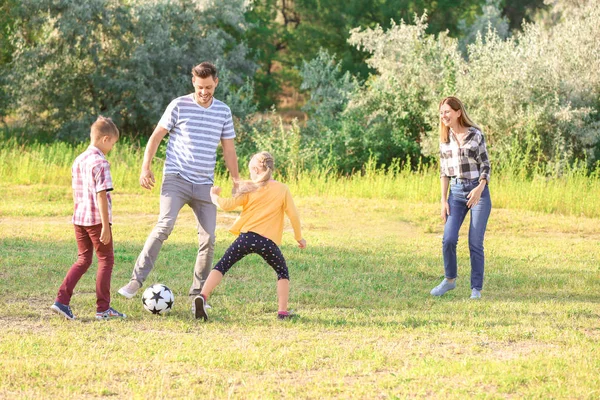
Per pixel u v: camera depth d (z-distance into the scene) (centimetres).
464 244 1609
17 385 641
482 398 622
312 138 3183
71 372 675
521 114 2725
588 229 1827
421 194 2259
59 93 3584
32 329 844
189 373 688
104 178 870
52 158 2708
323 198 2214
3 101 3612
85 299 989
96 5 3481
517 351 782
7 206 1912
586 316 959
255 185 919
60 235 1540
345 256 1413
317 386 652
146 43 3600
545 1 3272
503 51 2903
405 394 632
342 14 5062
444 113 1075
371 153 2994
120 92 3656
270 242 912
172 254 1362
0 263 1221
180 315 928
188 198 984
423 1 4888
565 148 2739
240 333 849
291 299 1045
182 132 973
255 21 5044
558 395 629
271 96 5378
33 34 3731
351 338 832
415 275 1264
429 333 856
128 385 647
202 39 3766
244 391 638
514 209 2088
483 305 1021
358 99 3164
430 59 3078
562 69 2867
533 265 1370
